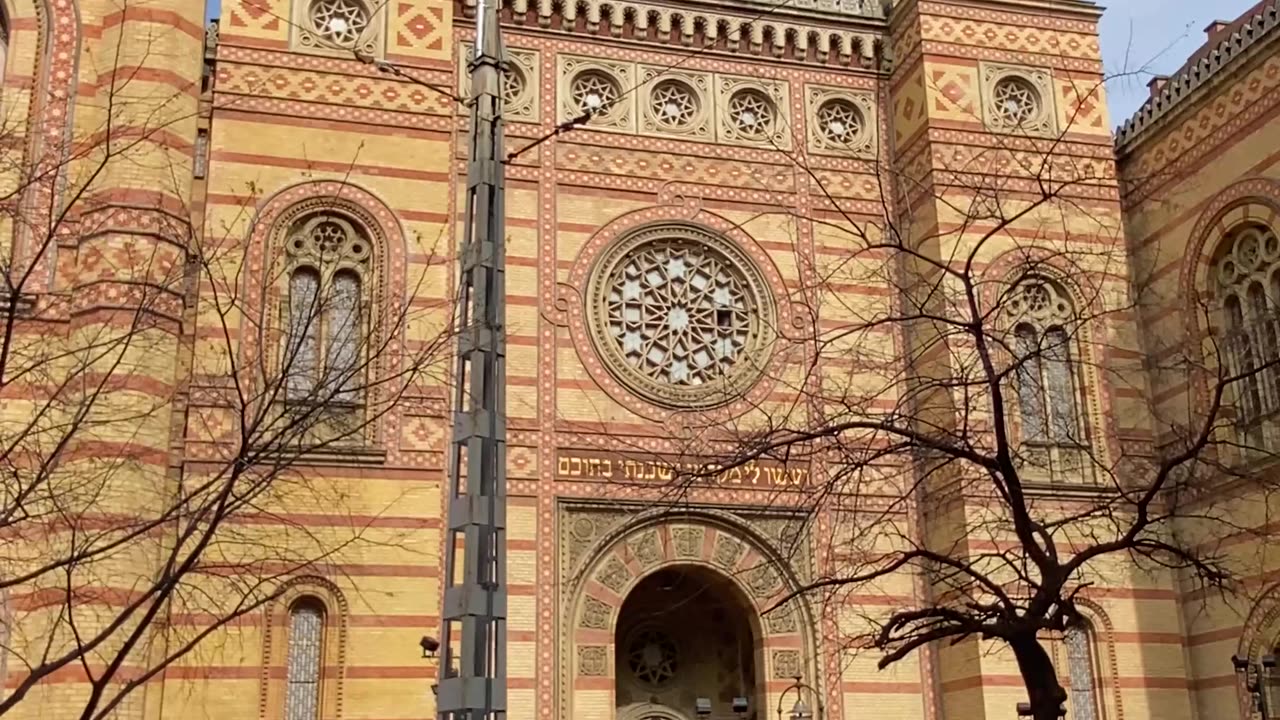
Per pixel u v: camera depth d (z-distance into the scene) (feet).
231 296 58.03
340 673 76.79
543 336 88.99
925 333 92.32
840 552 88.38
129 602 65.16
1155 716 88.53
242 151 84.07
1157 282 96.84
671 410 89.97
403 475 80.74
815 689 86.33
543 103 94.07
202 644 74.43
